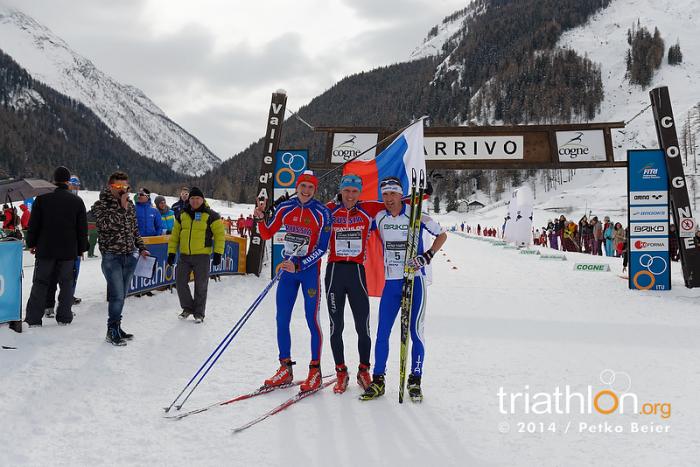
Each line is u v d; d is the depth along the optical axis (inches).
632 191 371.9
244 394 150.3
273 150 400.8
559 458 111.2
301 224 159.3
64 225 206.2
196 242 237.9
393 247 153.4
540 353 199.3
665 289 366.3
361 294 156.2
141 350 189.6
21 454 109.7
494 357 193.5
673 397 149.6
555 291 363.3
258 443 117.1
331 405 142.3
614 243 703.1
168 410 134.7
